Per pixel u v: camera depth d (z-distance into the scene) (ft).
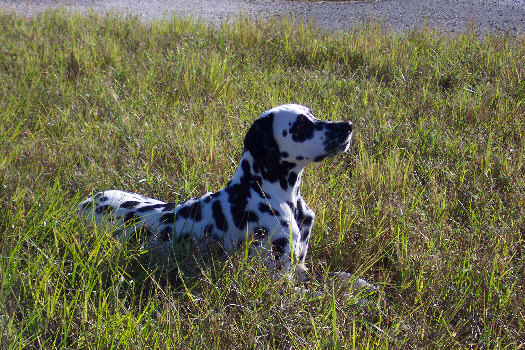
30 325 7.45
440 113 12.30
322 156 8.21
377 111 12.15
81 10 24.44
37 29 18.62
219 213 8.40
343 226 9.04
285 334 7.50
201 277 8.21
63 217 8.73
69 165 10.25
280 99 12.64
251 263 8.06
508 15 22.49
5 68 15.20
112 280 7.80
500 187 10.14
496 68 14.51
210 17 23.15
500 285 8.18
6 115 11.94
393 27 20.85
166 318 7.59
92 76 14.49
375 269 8.74
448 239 8.76
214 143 10.82
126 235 8.61
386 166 10.33
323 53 16.20
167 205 8.74
